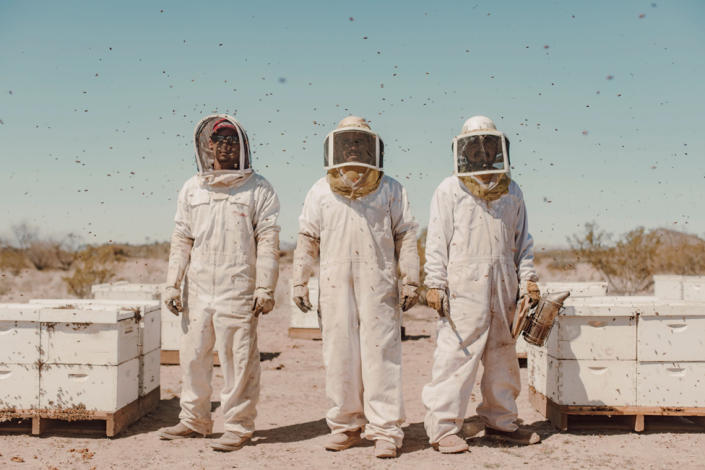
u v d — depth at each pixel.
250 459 4.13
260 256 4.39
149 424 5.09
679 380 4.68
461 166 4.29
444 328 4.30
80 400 4.62
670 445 4.43
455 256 4.30
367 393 4.19
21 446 4.43
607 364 4.70
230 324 4.33
